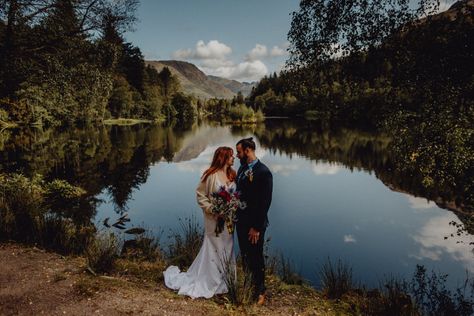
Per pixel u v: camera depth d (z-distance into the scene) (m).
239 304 3.97
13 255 5.06
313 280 6.59
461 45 4.92
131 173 19.86
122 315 3.52
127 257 6.09
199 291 4.09
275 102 128.75
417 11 5.08
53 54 10.24
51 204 11.98
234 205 3.95
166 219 11.11
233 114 100.50
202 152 31.31
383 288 6.28
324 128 60.94
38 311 3.54
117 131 51.09
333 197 14.97
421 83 5.54
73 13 9.85
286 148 34.00
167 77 131.12
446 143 6.64
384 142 36.31
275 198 14.94
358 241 9.52
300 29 5.84
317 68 5.92
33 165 20.17
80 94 11.66
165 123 84.31
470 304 5.92
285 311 4.13
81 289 4.00
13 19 9.04
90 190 14.96
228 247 4.17
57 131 44.09
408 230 10.46
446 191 14.76
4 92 11.16
